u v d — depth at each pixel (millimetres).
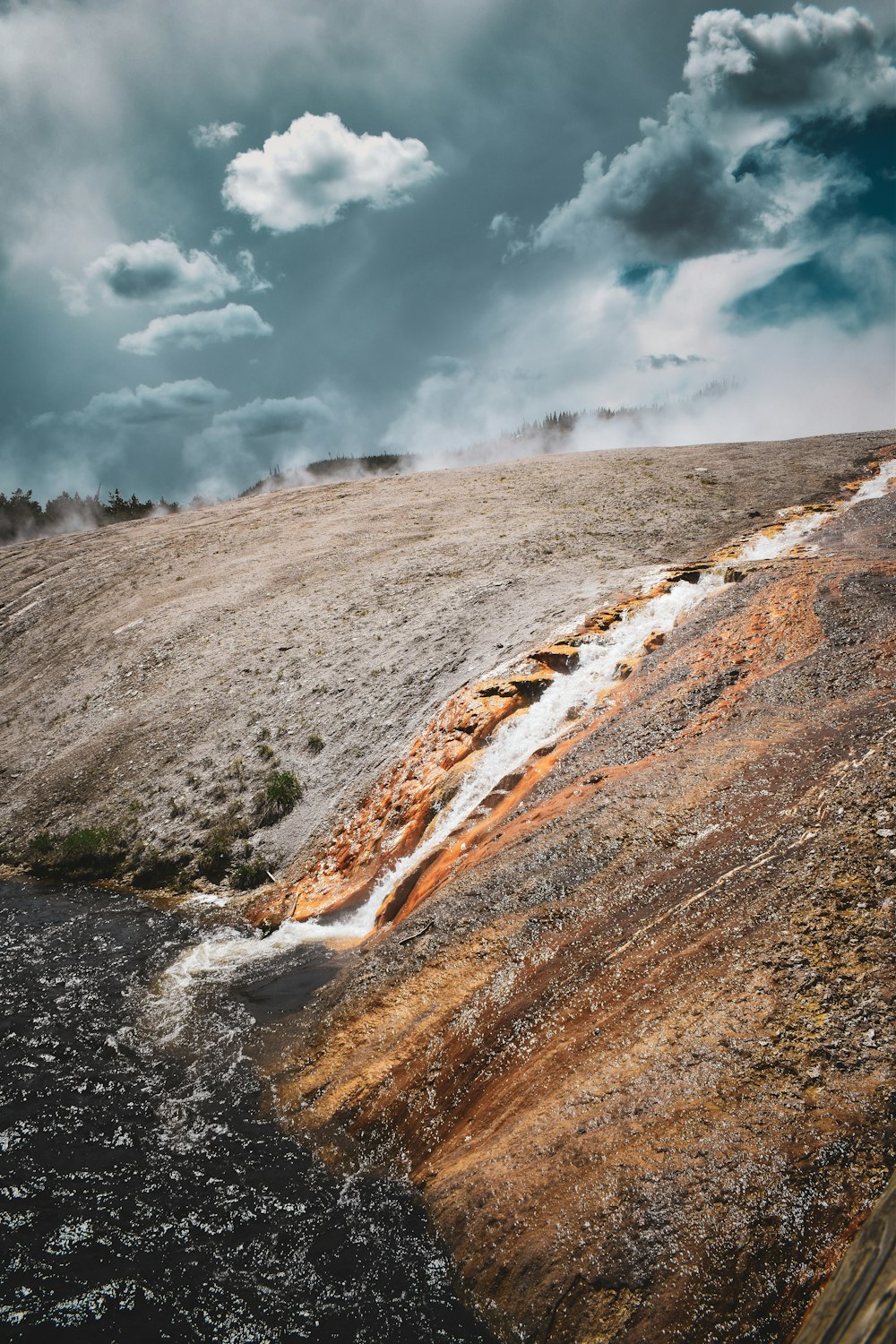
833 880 6285
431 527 28562
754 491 25688
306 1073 7770
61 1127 7168
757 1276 4066
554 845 8891
